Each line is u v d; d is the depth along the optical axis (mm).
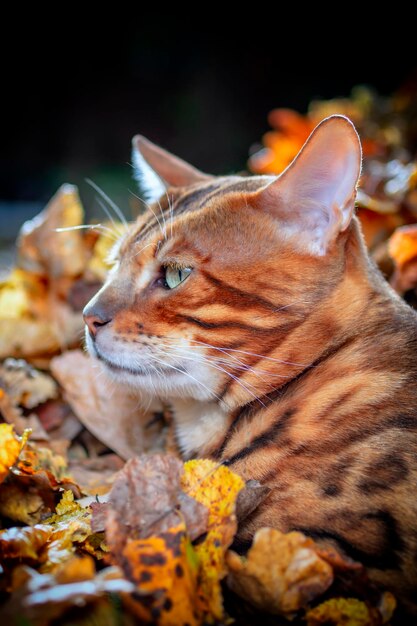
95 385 493
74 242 554
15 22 1678
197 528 350
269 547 342
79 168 1638
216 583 343
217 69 1720
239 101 1703
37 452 436
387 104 893
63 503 399
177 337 418
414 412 393
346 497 378
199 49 1728
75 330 542
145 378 431
